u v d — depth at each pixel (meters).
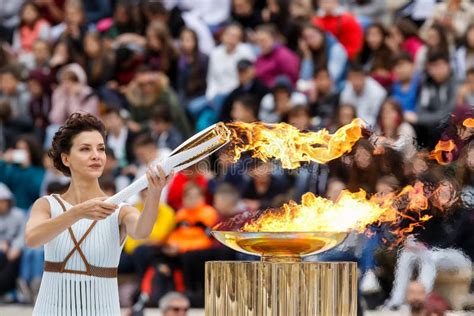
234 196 17.75
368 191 16.05
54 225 8.10
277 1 23.02
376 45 21.59
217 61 22.52
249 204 17.67
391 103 18.11
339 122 18.39
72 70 22.67
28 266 19.16
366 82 20.34
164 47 23.09
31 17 25.56
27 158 21.14
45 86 23.11
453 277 15.20
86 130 8.82
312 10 23.05
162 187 7.88
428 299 14.97
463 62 20.91
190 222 17.98
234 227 17.20
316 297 7.79
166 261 17.80
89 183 8.85
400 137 16.52
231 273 7.90
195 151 7.80
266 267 7.80
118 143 21.33
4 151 22.64
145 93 21.83
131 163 21.22
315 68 21.75
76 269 8.70
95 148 8.80
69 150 8.81
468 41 21.02
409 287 15.05
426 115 19.38
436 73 19.89
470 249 15.33
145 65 22.25
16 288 19.34
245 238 8.01
